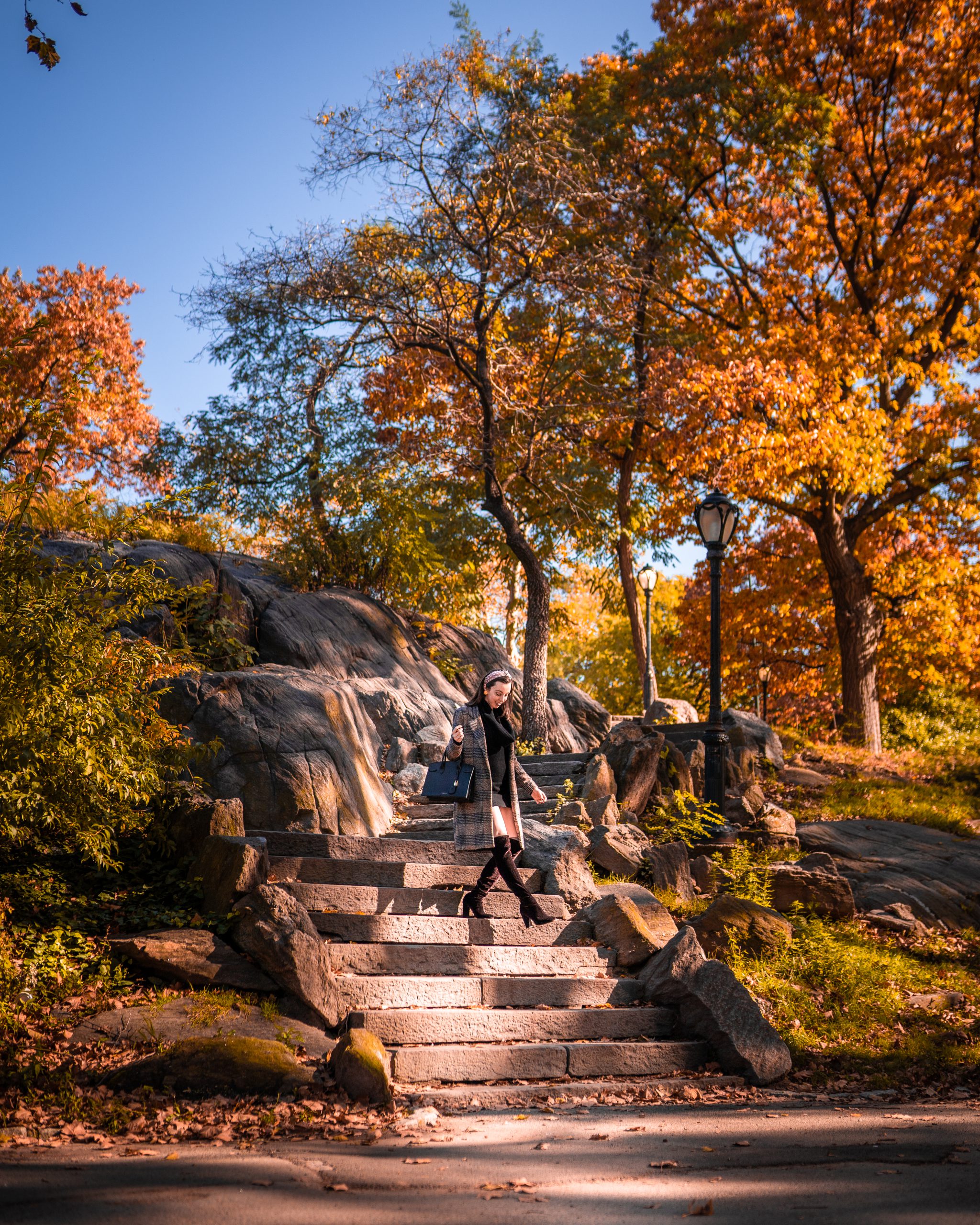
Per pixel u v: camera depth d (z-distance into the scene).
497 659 16.81
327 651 12.21
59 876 6.64
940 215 20.52
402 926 7.01
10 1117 4.32
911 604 21.61
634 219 17.38
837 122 19.84
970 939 10.71
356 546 14.26
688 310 21.53
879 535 22.67
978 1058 7.10
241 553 13.81
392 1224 2.92
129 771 6.29
